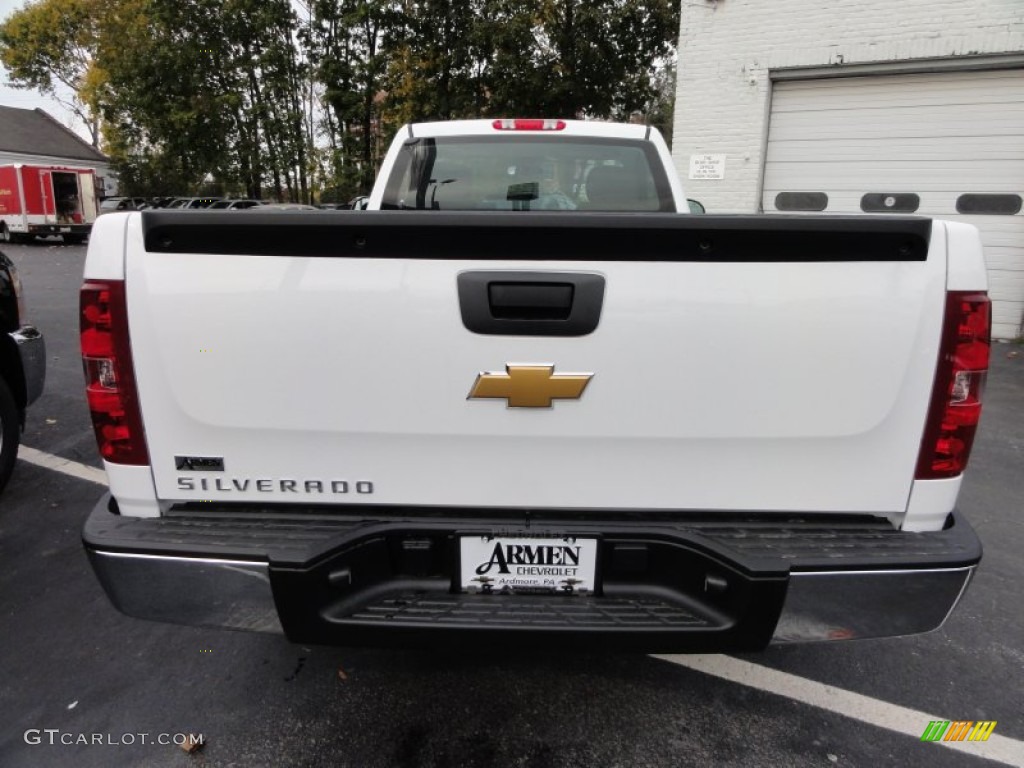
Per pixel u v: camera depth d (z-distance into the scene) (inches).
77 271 647.1
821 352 70.5
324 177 976.3
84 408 223.3
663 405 72.0
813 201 376.8
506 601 74.9
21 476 171.2
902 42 336.5
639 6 720.3
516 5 716.7
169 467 75.6
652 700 95.2
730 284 69.4
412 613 72.9
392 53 824.9
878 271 69.0
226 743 87.3
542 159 139.8
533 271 69.2
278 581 70.5
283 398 73.0
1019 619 115.6
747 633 71.3
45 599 119.6
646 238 68.3
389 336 71.2
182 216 68.6
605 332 70.4
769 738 88.5
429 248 69.2
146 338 71.9
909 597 71.4
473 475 75.1
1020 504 160.2
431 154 140.9
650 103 834.2
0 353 150.9
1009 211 333.7
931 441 72.4
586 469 74.6
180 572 72.5
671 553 74.2
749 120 378.0
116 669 101.3
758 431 72.4
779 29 362.0
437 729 89.7
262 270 70.4
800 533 74.7
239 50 1006.4
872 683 99.1
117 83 1035.3
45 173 1027.3
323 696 95.8
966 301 69.3
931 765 84.5
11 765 83.7
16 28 1648.6
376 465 75.2
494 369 71.5
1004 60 318.7
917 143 347.9
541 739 88.0
